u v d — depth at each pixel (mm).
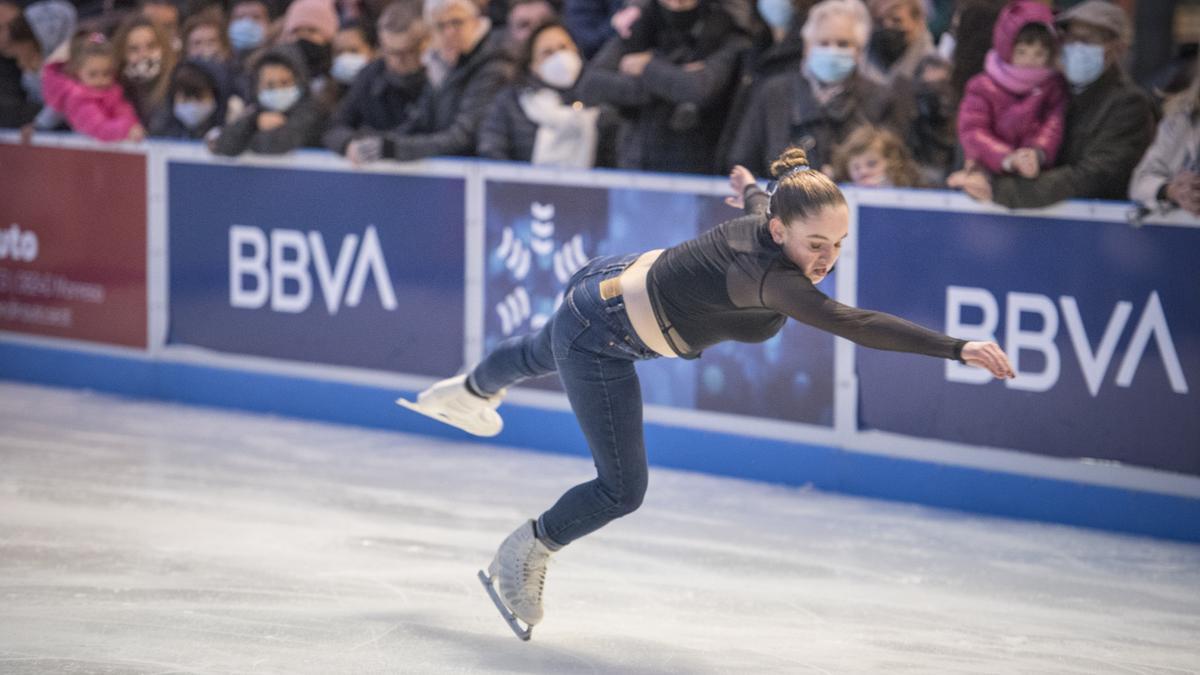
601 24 19266
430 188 17812
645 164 16828
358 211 18344
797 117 15633
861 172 15438
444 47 17828
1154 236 13930
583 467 16750
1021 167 14242
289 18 19656
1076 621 11852
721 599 12195
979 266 14859
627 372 10109
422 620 11250
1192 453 14016
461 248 17703
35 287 21000
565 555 13406
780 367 16000
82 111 19922
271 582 12195
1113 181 14352
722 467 16469
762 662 10555
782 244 9211
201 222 19531
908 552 13766
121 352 20344
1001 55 14672
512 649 10625
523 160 17391
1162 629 11688
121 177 20078
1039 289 14570
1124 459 14359
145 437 17875
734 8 16344
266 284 19156
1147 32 23016
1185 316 13875
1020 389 14781
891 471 15531
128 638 10594
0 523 13898
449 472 16438
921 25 16453
